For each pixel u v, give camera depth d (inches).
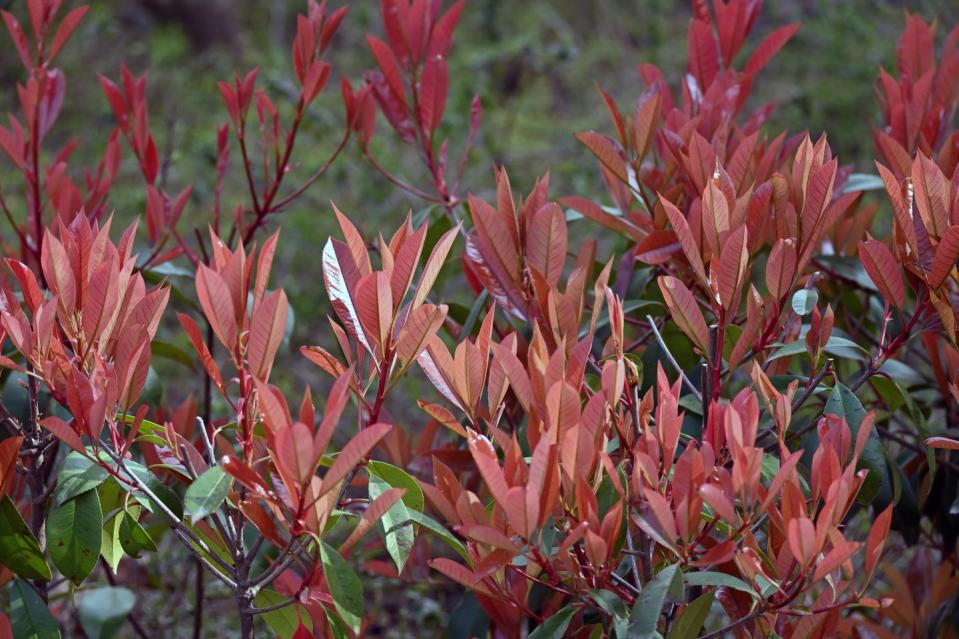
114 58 254.8
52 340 70.8
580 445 67.6
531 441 70.4
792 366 89.6
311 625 74.7
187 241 178.4
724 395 93.2
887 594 94.2
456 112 189.3
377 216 182.9
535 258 74.1
